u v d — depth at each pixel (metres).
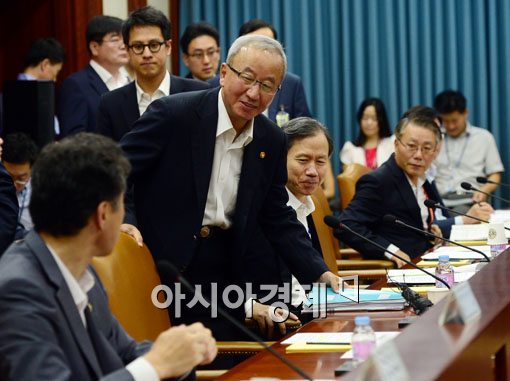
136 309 4.58
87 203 3.25
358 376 2.87
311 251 5.64
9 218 6.33
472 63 12.80
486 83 12.77
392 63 12.80
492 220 9.05
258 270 5.90
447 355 3.18
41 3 11.23
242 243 5.39
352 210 8.34
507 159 12.70
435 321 3.81
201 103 5.31
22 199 8.16
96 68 9.80
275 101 9.59
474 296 4.25
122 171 3.32
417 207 8.36
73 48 11.12
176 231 5.31
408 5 12.82
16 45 11.36
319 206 7.68
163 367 3.17
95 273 3.80
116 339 3.82
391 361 2.92
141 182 5.37
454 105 12.11
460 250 7.72
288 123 6.35
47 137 8.30
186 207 5.31
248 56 5.00
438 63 12.80
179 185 5.30
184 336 3.22
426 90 12.85
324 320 4.91
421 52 12.87
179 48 12.77
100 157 3.27
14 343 3.10
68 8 11.10
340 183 9.80
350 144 12.15
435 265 6.95
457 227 8.48
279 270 5.96
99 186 3.26
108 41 9.70
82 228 3.29
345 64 12.82
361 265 8.23
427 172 8.69
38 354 3.08
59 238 3.31
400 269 6.74
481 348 3.56
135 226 5.28
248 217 5.40
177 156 5.30
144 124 5.32
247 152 5.36
